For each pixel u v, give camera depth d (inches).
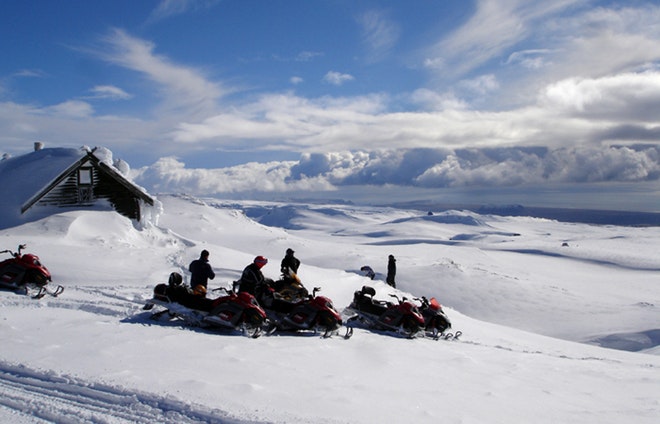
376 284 759.7
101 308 395.9
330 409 207.0
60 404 197.0
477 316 1477.6
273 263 744.3
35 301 414.9
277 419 187.6
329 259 2198.6
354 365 307.6
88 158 1013.2
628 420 239.0
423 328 458.0
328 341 383.6
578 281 2728.8
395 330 469.7
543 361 408.8
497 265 3193.9
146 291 495.8
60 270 570.3
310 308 400.5
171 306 374.6
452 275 1793.8
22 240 724.0
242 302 370.0
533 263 3809.1
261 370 263.0
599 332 1243.8
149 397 203.2
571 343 691.4
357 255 2297.0
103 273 579.5
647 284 2669.8
